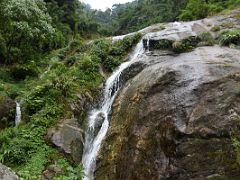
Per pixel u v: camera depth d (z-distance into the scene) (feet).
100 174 28.81
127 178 26.08
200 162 22.74
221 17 52.21
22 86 51.06
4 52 62.90
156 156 24.84
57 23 109.60
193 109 24.89
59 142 31.91
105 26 197.47
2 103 38.99
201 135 23.41
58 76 42.19
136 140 26.99
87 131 35.24
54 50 78.23
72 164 30.94
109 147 29.91
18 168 29.48
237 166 22.03
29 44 66.80
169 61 33.76
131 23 159.53
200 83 26.53
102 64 45.68
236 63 29.60
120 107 32.48
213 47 37.37
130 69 37.24
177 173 23.07
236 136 22.80
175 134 24.16
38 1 61.82
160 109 26.73
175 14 114.42
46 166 29.96
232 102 24.32
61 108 35.91
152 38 42.57
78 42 60.75
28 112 37.14
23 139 32.40
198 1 81.97
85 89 39.60
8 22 55.57
